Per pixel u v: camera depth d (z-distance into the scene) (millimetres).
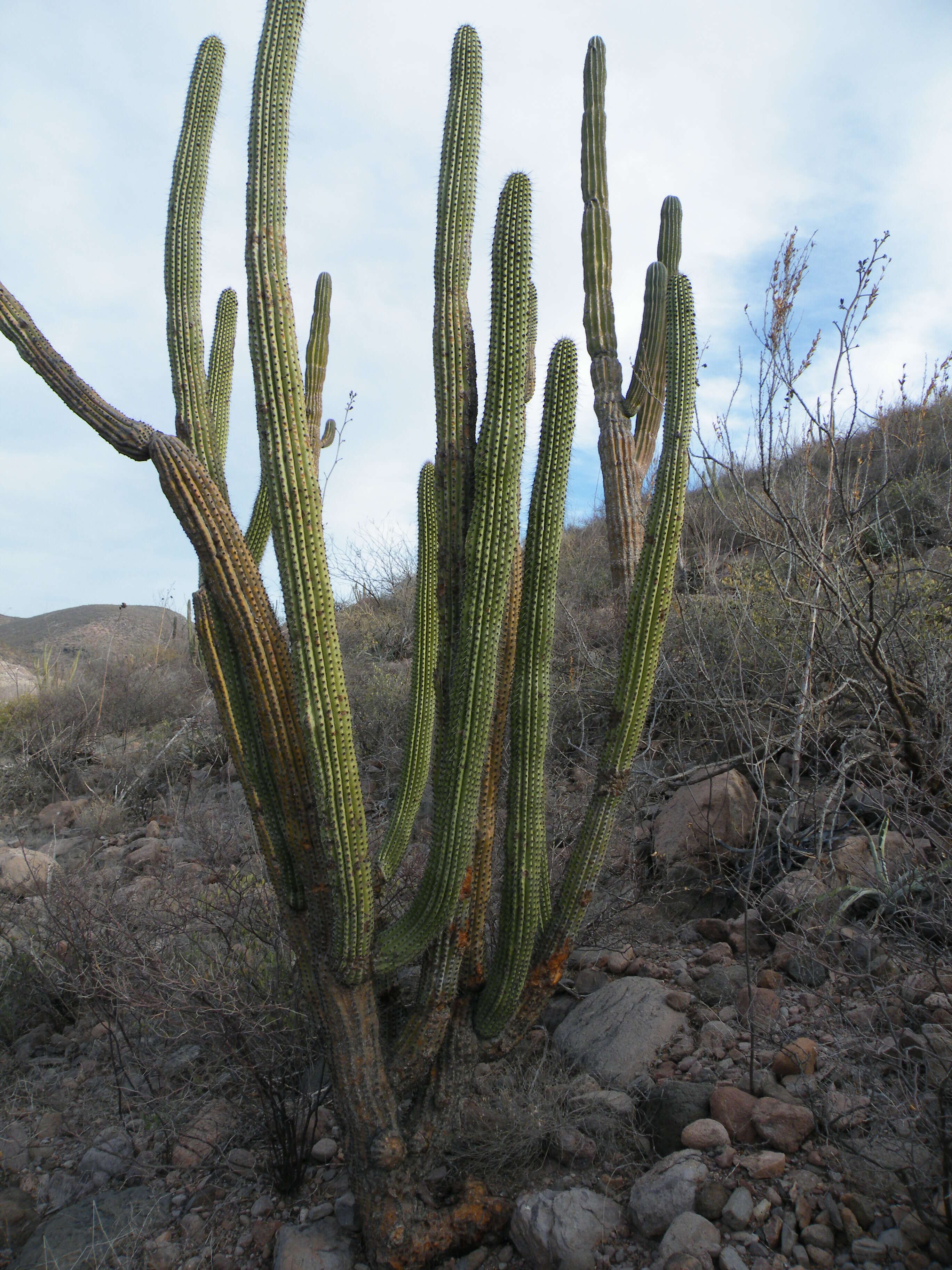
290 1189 2570
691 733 4859
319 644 2055
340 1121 2730
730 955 3309
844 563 4109
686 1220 2094
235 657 2344
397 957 2234
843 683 3967
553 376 2381
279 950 3195
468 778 2188
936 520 5250
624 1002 3012
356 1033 2246
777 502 3924
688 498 7980
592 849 2459
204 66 2605
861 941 2945
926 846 3256
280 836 2328
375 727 6594
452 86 2512
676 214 6027
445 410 2367
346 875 2094
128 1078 3031
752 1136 2369
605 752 2471
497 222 2229
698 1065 2689
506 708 2447
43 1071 3428
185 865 4547
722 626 5141
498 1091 2732
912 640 4176
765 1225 2094
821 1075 2494
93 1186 2756
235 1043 2723
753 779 4113
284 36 2238
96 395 2250
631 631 2453
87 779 7719
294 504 2053
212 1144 2787
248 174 2188
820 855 3330
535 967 2486
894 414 5910
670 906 3707
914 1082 2230
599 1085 2711
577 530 12062
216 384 3109
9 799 7621
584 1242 2154
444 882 2223
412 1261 2197
